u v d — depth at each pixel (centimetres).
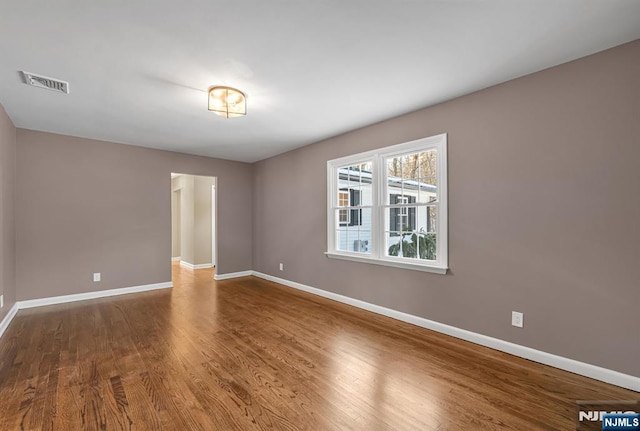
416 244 335
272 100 302
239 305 405
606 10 172
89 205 440
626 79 204
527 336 247
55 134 414
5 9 168
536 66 236
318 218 462
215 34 195
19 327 322
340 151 422
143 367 234
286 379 217
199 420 173
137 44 205
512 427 167
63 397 194
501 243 263
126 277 470
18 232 385
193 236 711
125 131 406
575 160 225
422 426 168
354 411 182
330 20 182
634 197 201
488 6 170
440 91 282
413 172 339
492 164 269
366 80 260
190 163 545
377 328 318
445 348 269
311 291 474
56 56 219
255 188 616
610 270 210
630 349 202
